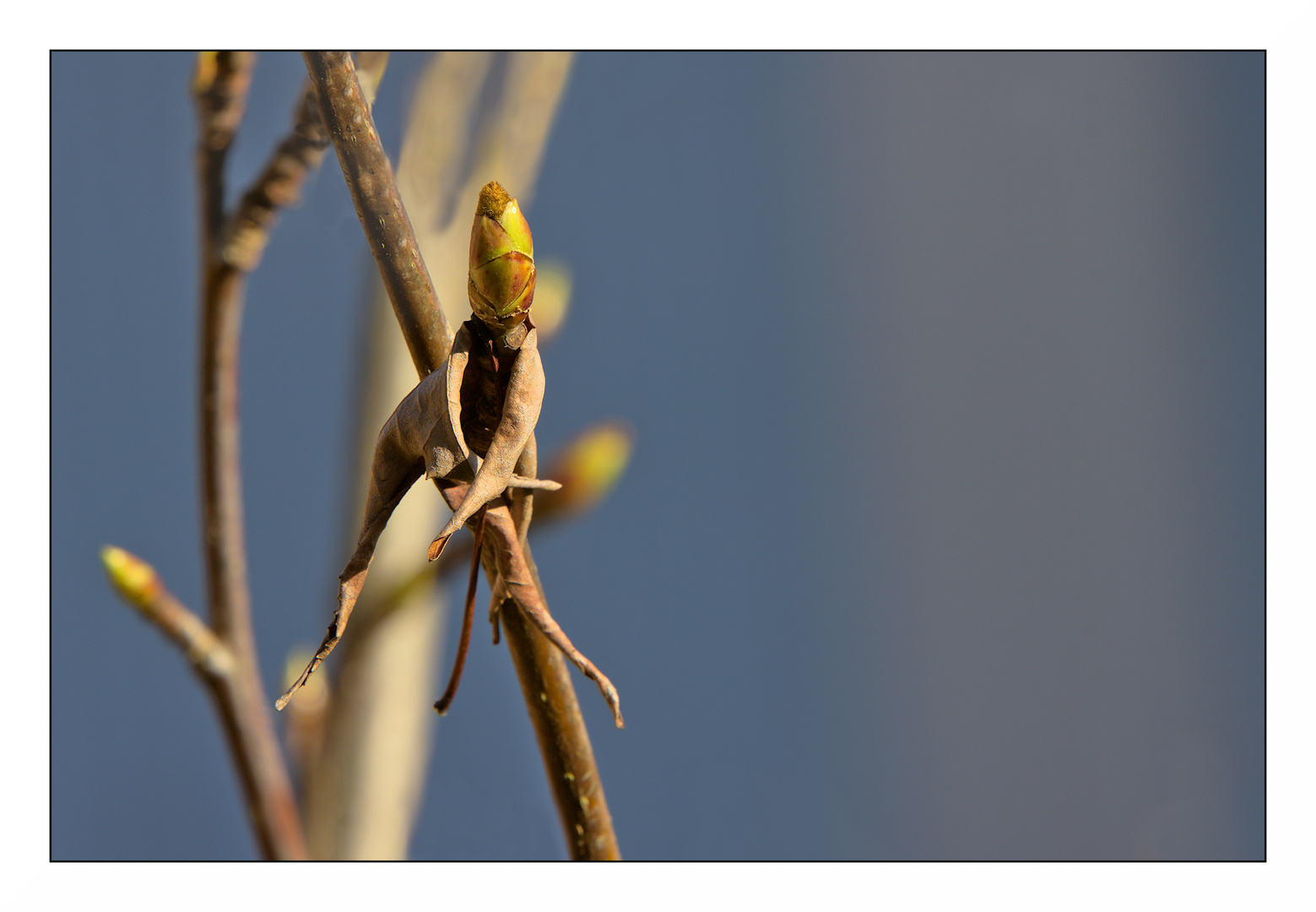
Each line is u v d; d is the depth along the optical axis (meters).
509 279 2.22
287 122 2.39
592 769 2.28
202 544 2.53
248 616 2.60
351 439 3.01
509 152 3.12
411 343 2.25
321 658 2.22
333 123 2.25
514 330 2.23
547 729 2.28
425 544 3.01
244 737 2.56
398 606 2.80
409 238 2.25
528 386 2.23
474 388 2.23
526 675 2.27
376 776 2.88
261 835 2.61
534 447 2.23
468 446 2.23
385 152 2.25
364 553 2.23
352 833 2.83
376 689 2.90
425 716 3.04
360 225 2.25
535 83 3.17
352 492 3.01
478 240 2.22
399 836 2.93
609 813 2.29
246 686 2.57
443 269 2.99
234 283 2.38
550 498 2.57
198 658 2.52
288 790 2.65
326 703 2.91
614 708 2.23
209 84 2.33
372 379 3.02
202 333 2.41
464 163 3.07
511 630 2.27
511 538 2.23
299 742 2.89
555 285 3.46
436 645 3.09
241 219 2.33
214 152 2.34
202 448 2.48
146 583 2.44
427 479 2.22
